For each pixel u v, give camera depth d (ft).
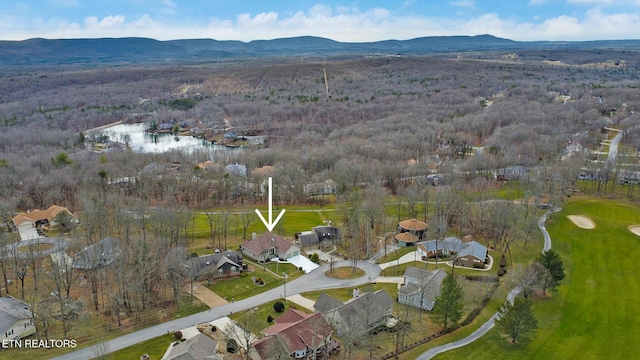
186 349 228.84
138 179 556.51
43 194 495.41
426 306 299.58
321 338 249.55
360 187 549.54
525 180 521.65
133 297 293.43
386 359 245.65
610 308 304.09
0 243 322.75
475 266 354.95
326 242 401.49
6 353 239.91
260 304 299.99
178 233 381.60
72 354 240.73
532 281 306.96
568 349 261.03
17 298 289.53
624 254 379.96
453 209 434.71
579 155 605.31
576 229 426.51
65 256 318.04
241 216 455.63
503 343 264.52
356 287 326.65
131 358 238.48
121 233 394.73
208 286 322.34
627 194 524.11
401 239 405.39
